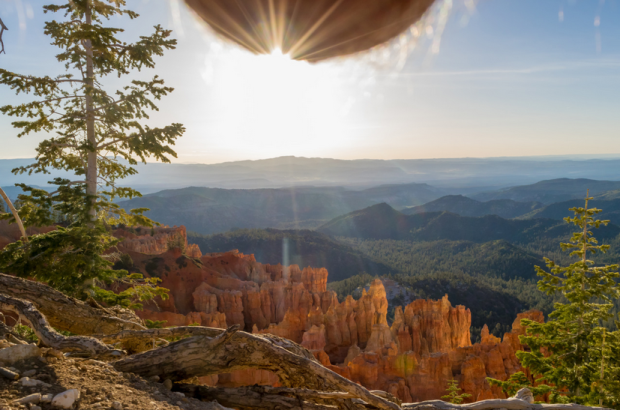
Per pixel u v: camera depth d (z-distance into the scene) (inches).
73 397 176.1
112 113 644.7
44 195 629.0
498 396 1533.0
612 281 759.1
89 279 614.5
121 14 661.3
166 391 219.9
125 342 343.9
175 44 651.5
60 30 640.4
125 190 717.9
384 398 263.6
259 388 245.3
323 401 252.7
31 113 623.8
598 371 734.5
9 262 579.5
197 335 265.3
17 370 193.2
